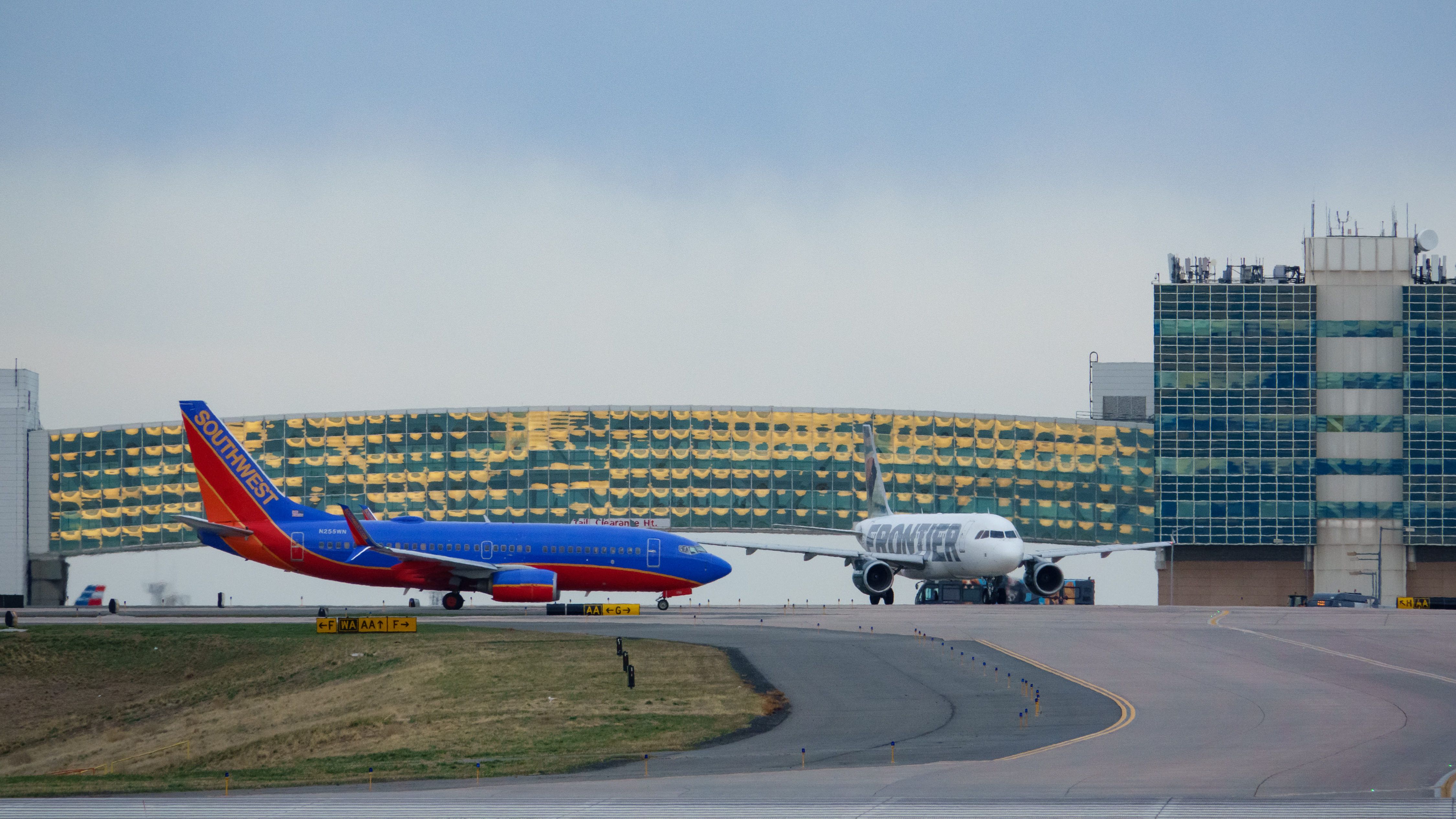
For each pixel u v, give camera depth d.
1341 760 142.00
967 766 142.12
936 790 127.56
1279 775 132.88
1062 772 136.75
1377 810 114.00
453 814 121.75
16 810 132.00
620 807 122.12
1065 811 115.31
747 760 152.50
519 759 161.38
